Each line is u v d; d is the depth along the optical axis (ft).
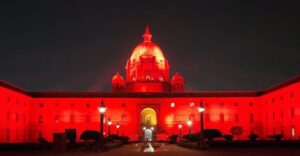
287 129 204.95
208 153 109.09
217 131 151.12
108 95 254.68
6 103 205.26
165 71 286.25
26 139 240.94
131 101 254.27
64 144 124.36
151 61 280.72
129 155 101.24
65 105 252.83
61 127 249.75
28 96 245.65
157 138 246.68
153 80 276.82
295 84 195.72
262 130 249.14
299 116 189.78
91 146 134.62
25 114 239.71
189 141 158.20
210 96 254.06
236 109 252.83
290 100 201.98
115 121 250.78
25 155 101.24
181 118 250.98
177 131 249.14
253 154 102.17
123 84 291.79
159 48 294.66
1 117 197.06
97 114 251.80
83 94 254.68
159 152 116.98
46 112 251.60
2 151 122.62
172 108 252.83
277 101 221.87
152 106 253.24
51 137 248.32
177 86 288.30
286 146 144.15
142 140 247.70
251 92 255.09
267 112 240.12
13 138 215.51
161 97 254.68
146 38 299.17
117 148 151.64
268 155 97.30
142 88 274.57
